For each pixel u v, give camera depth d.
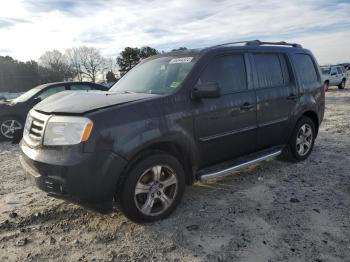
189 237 3.49
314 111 5.91
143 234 3.57
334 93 21.80
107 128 3.31
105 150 3.29
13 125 9.15
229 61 4.58
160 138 3.64
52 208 4.22
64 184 3.25
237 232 3.57
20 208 4.26
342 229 3.58
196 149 4.06
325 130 8.68
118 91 4.51
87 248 3.36
